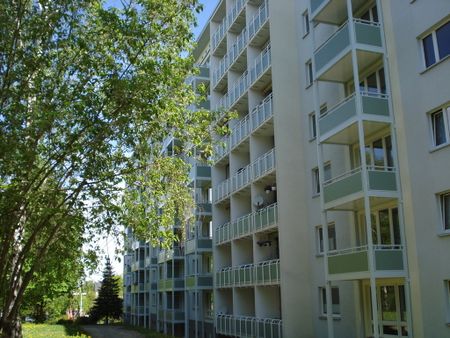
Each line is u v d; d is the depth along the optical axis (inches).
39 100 446.0
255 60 1059.9
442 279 541.6
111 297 2596.0
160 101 440.5
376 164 690.8
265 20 1001.5
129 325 2213.3
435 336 543.5
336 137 703.7
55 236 512.7
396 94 629.6
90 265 538.3
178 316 1520.7
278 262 866.8
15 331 503.8
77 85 443.5
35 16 448.8
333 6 738.2
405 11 623.8
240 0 1181.1
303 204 880.9
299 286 844.0
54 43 451.5
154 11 459.2
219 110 530.9
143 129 471.5
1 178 447.5
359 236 715.4
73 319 2662.4
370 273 581.6
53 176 479.2
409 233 590.6
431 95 578.2
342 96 778.8
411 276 582.2
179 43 468.8
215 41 1366.9
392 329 644.7
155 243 526.3
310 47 904.9
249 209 1140.5
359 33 652.1
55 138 445.1
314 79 747.4
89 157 452.4
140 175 503.8
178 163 521.7
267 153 948.0
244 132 1088.2
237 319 1020.5
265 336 889.5
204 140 535.2
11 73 445.1
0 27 437.1
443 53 573.9
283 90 927.0
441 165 558.3
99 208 482.3
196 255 1294.3
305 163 893.8
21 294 498.3
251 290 1090.7
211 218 1325.0
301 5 946.7
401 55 625.9
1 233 455.8
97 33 450.9
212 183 1296.8
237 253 1099.9
